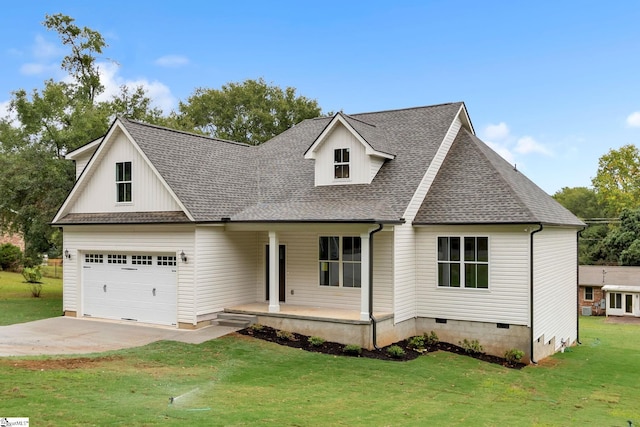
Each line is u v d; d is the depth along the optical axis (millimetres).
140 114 36188
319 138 20672
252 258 20984
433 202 19594
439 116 23062
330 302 19641
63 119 28750
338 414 10477
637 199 58375
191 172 20281
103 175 20641
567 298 23188
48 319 20562
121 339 16891
